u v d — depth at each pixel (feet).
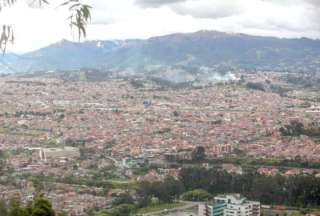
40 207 170.50
